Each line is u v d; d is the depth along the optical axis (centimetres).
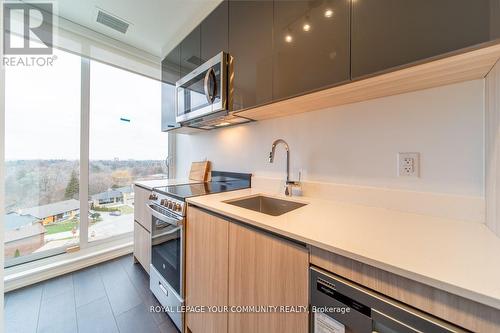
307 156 139
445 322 46
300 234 71
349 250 59
